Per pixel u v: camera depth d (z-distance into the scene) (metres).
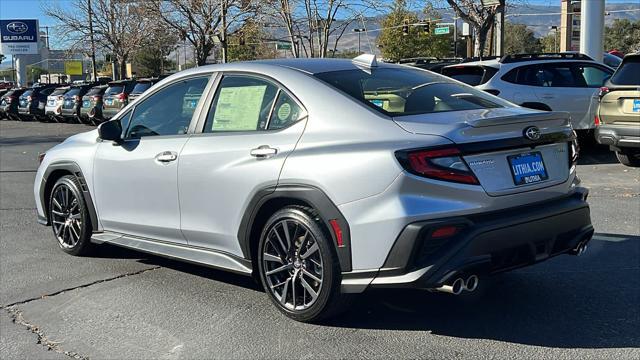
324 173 3.87
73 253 5.97
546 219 3.92
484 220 3.73
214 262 4.63
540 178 4.03
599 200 7.87
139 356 3.85
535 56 11.53
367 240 3.72
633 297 4.56
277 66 4.59
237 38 34.38
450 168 3.64
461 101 4.46
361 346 3.86
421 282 3.60
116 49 41.50
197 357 3.80
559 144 4.22
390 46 55.88
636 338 3.87
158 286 5.11
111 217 5.45
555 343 3.83
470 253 3.61
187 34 33.41
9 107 31.22
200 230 4.68
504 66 11.33
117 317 4.48
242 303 4.67
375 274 3.73
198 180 4.61
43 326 4.38
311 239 4.01
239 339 4.04
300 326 4.20
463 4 24.06
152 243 5.12
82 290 5.06
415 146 3.66
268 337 4.05
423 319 4.24
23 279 5.36
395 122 3.90
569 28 44.03
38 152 15.94
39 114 29.55
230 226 4.45
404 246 3.61
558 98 11.05
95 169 5.52
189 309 4.59
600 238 6.11
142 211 5.12
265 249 4.30
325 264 3.92
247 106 4.56
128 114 5.45
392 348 3.82
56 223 6.10
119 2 37.25
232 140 4.48
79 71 80.75
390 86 4.43
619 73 9.77
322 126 4.07
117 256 6.01
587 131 11.46
